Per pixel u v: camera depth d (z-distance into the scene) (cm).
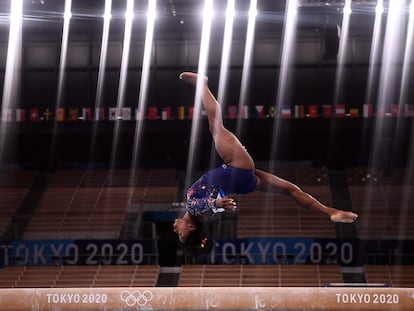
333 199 2105
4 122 2147
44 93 2216
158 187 2189
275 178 569
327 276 1733
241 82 2206
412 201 2072
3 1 1669
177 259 1903
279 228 1958
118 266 1788
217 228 1914
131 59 2214
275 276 1741
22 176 2284
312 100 2186
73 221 2020
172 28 2172
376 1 1688
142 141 2323
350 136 2266
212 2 1739
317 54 2194
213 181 557
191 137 2211
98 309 717
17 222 2034
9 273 1783
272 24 2114
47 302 716
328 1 1662
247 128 2125
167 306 714
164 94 2231
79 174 2294
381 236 1919
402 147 2233
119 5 1766
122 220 2017
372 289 716
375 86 2145
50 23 2012
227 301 712
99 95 2192
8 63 2189
